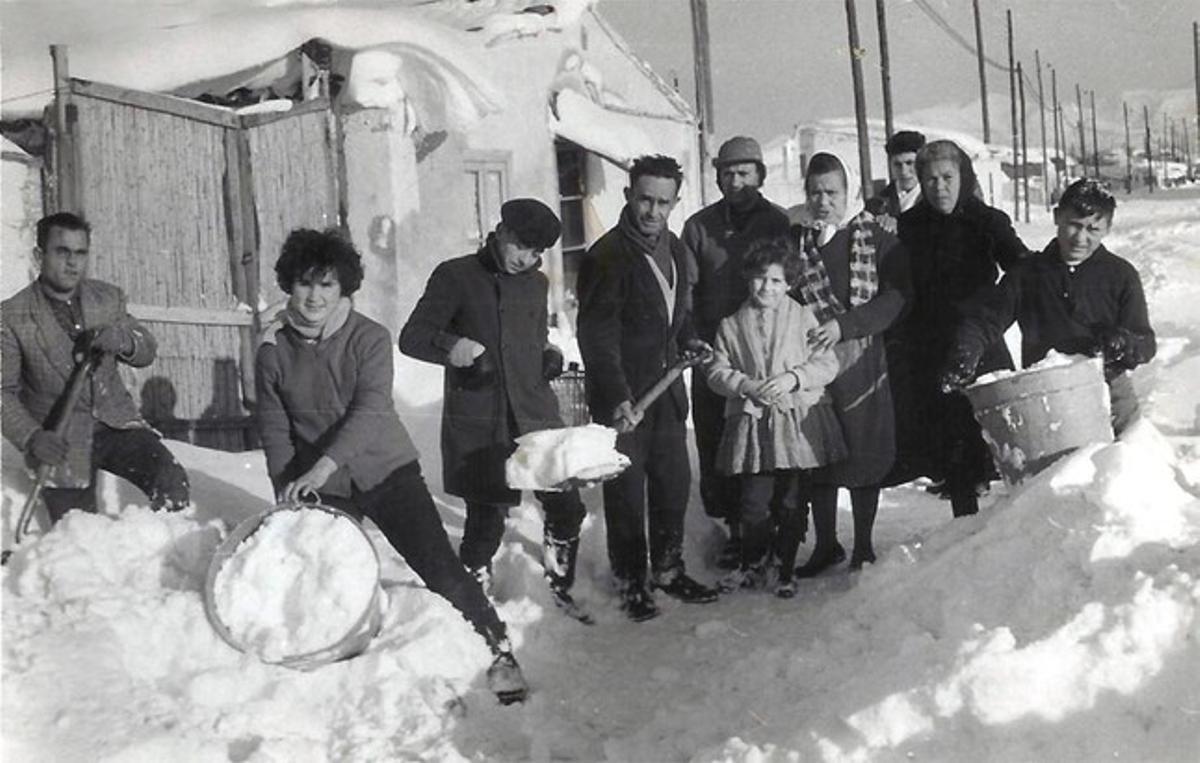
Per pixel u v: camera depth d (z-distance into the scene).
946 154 5.85
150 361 4.88
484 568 5.30
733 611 5.45
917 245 5.92
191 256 7.56
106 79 7.30
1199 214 25.00
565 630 5.21
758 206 5.98
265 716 3.87
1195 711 3.14
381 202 8.57
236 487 5.91
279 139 7.98
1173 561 3.73
